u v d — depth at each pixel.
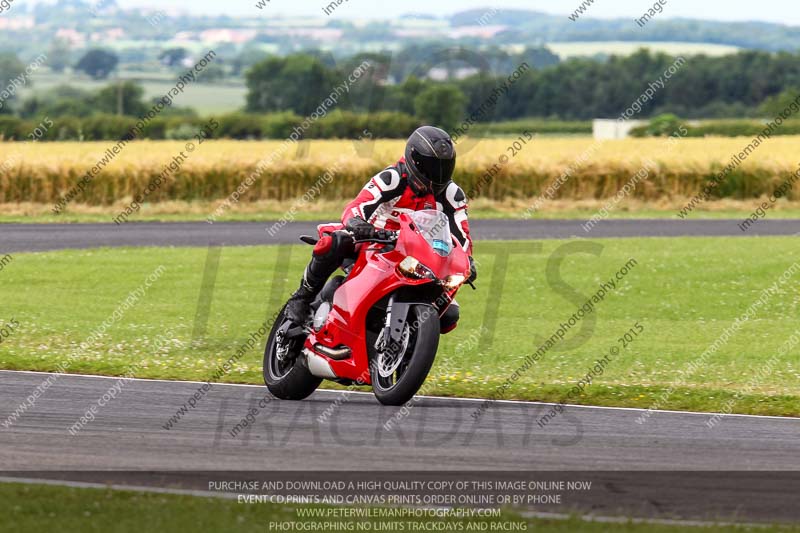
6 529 16.84
